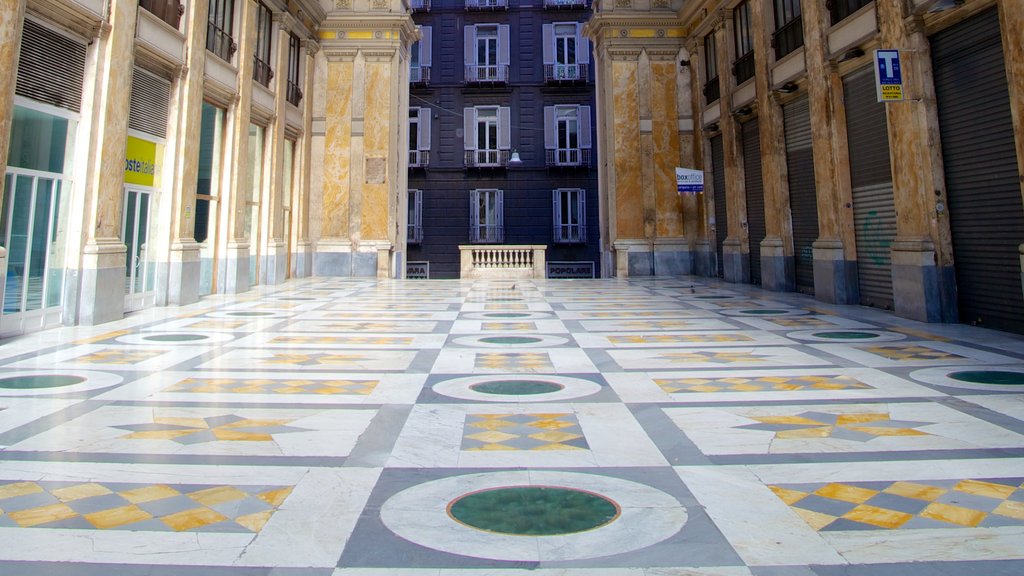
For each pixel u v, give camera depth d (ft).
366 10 58.70
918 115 26.03
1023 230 21.88
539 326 25.72
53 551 6.61
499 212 79.61
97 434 10.90
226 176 41.37
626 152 59.16
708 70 56.54
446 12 81.00
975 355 18.25
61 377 15.67
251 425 11.53
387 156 58.23
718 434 10.92
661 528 7.18
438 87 80.43
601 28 60.64
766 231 43.78
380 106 58.49
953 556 6.47
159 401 13.29
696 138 58.08
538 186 79.82
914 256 26.11
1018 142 21.08
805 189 39.70
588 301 36.52
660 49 59.36
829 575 6.10
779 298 37.17
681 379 15.49
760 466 9.29
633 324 26.22
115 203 27.50
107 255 26.66
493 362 17.88
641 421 11.79
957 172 24.88
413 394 14.01
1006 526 7.17
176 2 33.94
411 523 7.35
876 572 6.16
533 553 6.57
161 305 33.40
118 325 25.80
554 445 10.37
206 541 6.88
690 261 58.44
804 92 39.14
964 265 24.85
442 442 10.54
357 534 7.06
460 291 44.37
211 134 40.27
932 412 12.14
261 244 48.47
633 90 59.31
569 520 7.41
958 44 24.53
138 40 29.73
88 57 26.27
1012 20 21.03
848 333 22.93
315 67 58.59
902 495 8.14
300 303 35.40
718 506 7.82
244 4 42.57
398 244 61.67
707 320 27.27
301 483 8.66
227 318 28.27
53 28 24.16
